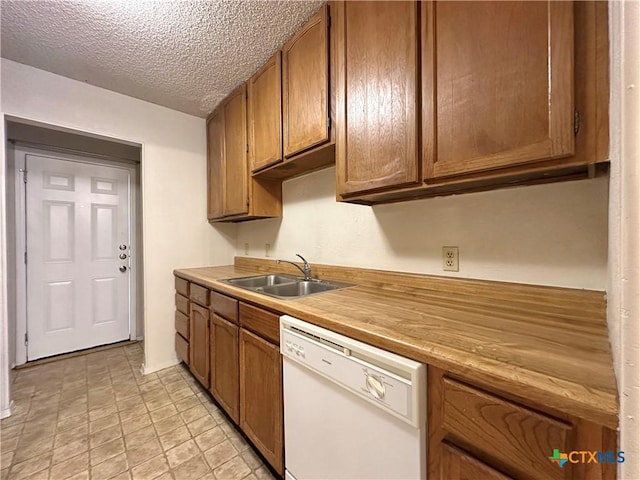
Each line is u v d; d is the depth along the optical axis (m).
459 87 0.85
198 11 1.38
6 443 1.50
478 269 1.15
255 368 1.34
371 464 0.81
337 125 1.25
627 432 0.40
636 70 0.38
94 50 1.68
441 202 1.26
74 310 2.73
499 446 0.58
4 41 1.60
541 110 0.70
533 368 0.56
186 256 2.56
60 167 2.65
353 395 0.86
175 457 1.41
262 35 1.56
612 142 0.55
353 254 1.65
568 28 0.66
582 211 0.92
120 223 2.98
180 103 2.37
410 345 0.71
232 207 2.19
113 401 1.91
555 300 0.96
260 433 1.31
